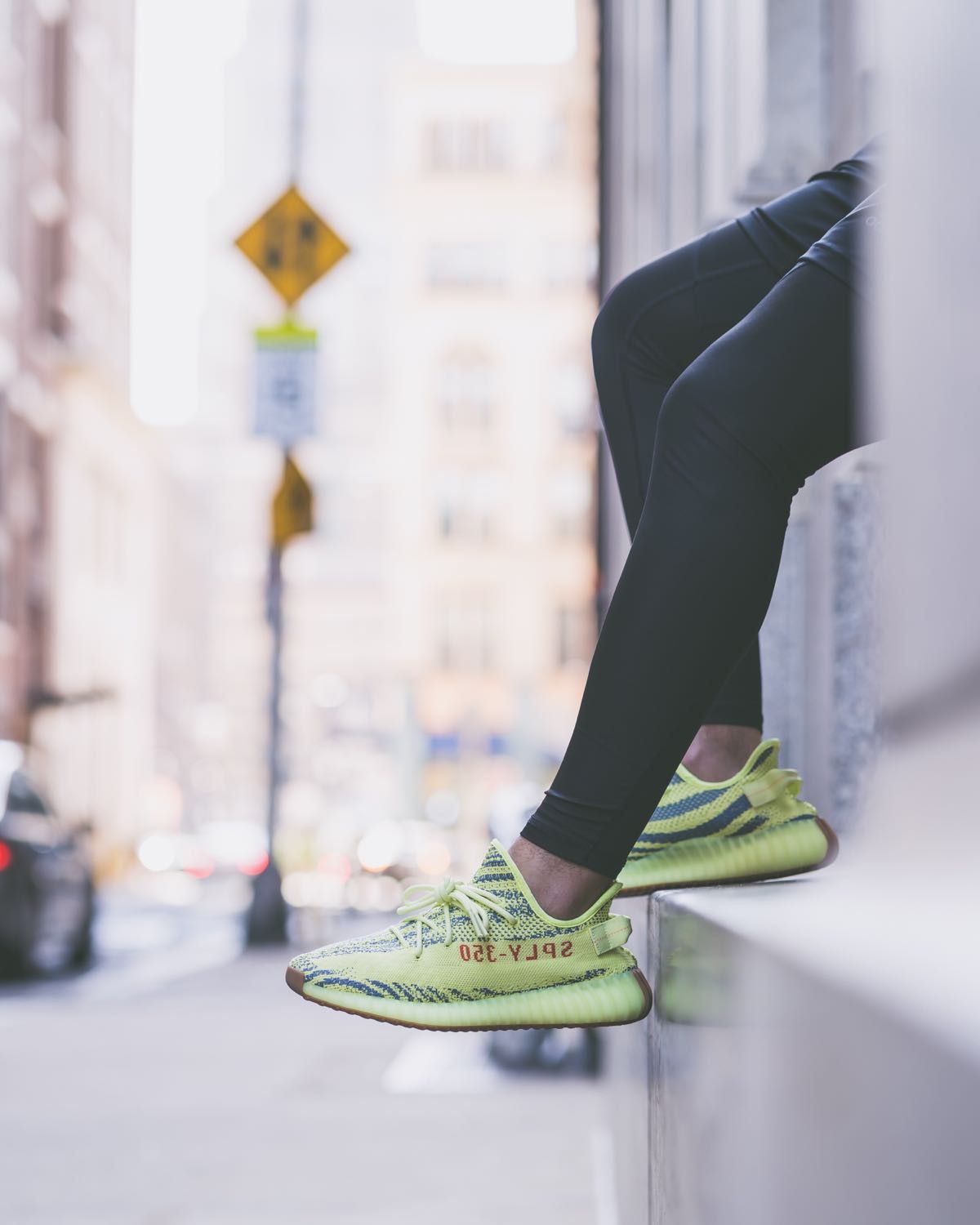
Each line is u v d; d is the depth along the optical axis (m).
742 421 1.13
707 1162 0.85
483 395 47.06
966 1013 0.34
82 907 11.96
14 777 11.34
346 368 69.38
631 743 1.25
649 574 1.18
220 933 17.81
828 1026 0.47
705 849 1.46
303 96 15.41
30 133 27.94
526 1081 5.90
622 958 1.39
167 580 62.09
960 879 0.40
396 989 1.40
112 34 35.47
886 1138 0.38
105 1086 5.63
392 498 47.06
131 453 37.94
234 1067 6.20
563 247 47.16
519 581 46.56
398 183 47.16
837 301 1.12
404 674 46.31
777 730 2.48
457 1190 3.82
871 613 1.91
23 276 27.62
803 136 2.45
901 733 0.46
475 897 1.38
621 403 1.60
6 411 26.59
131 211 37.91
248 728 69.25
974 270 0.38
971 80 0.39
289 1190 3.81
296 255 12.41
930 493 0.42
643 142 4.47
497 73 46.97
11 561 27.05
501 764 46.19
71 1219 3.49
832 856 1.47
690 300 1.55
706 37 2.99
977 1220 0.31
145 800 41.03
